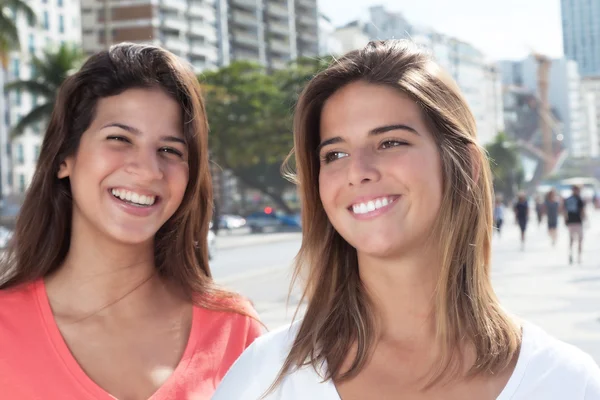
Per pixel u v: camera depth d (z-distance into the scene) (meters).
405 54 1.88
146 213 2.37
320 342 1.82
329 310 1.89
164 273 2.58
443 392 1.73
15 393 2.17
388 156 1.81
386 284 1.86
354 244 1.84
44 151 2.41
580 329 8.88
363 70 1.86
